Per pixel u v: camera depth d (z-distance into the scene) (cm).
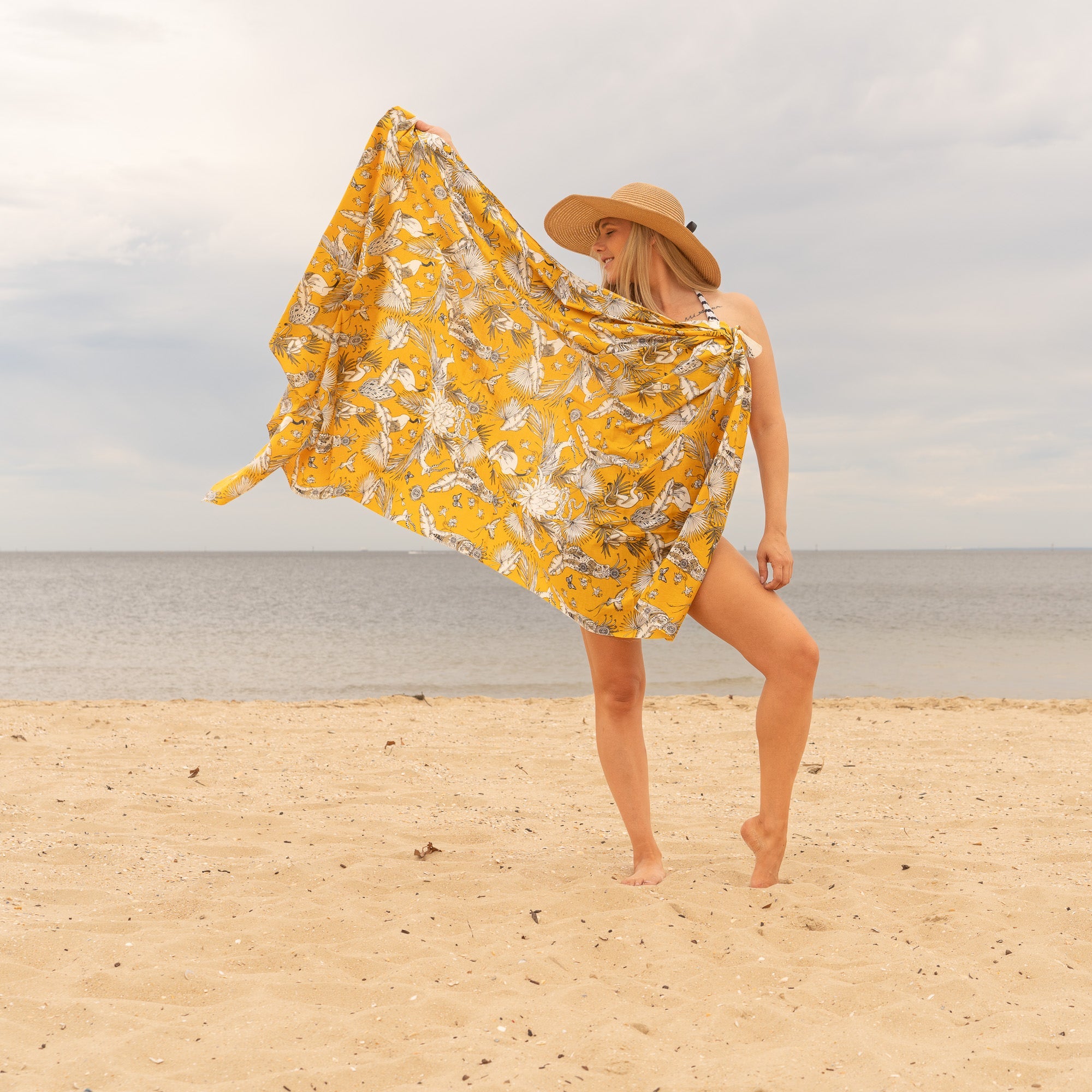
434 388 350
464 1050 210
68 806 462
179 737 696
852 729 768
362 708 888
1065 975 255
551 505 322
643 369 311
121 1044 212
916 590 6372
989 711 890
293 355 353
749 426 309
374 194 347
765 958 268
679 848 410
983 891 339
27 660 1808
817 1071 200
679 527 314
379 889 344
